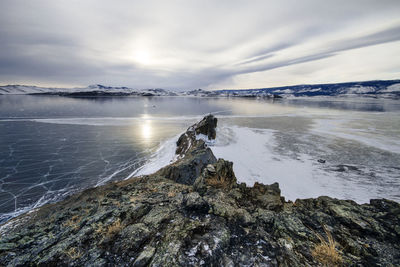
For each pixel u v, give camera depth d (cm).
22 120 7819
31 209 2055
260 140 5028
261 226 519
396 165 3269
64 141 4750
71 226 623
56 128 6316
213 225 501
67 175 2889
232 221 527
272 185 1059
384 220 543
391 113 11606
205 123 5006
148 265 384
